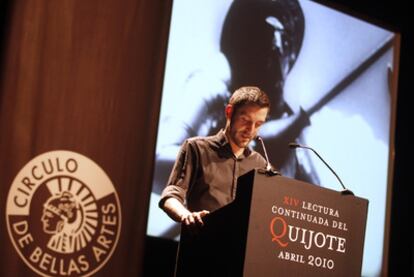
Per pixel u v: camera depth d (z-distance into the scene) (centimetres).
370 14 495
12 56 303
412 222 482
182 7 406
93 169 309
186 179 304
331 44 449
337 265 228
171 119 393
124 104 319
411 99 492
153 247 391
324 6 450
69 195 303
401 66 493
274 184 220
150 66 326
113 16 321
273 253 216
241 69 418
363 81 456
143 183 318
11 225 292
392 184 454
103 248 306
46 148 302
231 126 316
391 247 473
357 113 450
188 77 401
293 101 430
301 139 428
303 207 224
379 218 446
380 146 454
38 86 304
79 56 312
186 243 253
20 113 300
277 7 436
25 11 307
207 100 405
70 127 307
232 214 223
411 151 488
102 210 308
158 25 330
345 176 439
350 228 232
